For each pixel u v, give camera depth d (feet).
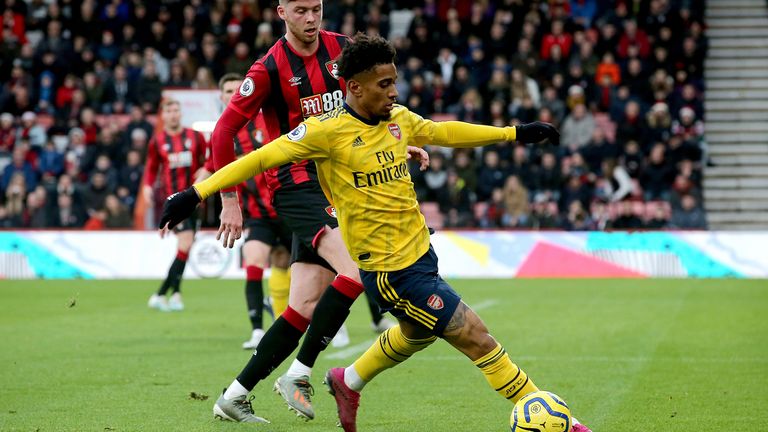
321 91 53.42
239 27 189.98
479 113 177.37
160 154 112.37
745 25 212.23
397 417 55.72
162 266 161.27
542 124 48.88
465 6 196.85
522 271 160.35
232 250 159.33
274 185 54.13
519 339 87.76
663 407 58.03
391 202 45.03
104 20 197.77
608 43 188.24
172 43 194.29
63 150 184.75
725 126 203.41
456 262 161.79
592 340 86.99
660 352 79.97
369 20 192.44
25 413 56.24
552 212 165.89
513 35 189.67
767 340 86.84
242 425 53.01
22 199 173.88
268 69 52.49
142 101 185.57
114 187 171.73
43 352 80.33
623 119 179.52
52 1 212.02
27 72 194.70
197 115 114.32
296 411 49.98
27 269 162.50
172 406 58.23
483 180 171.01
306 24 51.75
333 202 46.24
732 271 156.87
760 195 193.98
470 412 57.06
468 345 45.09
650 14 193.47
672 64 188.24
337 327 50.14
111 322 101.55
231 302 122.72
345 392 48.67
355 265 50.29
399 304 45.42
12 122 185.68
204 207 112.88
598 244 159.33
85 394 62.08
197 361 75.61
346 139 44.73
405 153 46.09
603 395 61.87
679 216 167.12
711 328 95.20
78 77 193.16
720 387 64.49
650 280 151.94
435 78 182.29
